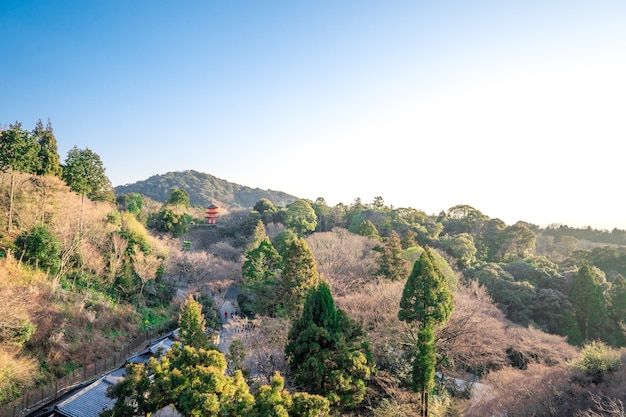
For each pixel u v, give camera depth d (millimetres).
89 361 26031
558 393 18328
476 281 39750
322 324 18938
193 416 11266
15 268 27359
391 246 41219
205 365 13750
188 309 21094
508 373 22984
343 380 17125
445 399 21828
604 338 37062
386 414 18969
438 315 21391
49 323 25391
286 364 21984
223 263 52500
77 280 34062
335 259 43312
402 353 25750
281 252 50062
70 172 48406
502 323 31000
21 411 19188
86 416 17391
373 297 29484
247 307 42156
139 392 12633
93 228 38812
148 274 40094
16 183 33844
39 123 47969
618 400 15531
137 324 34750
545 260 52500
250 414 11148
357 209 85375
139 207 72875
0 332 21062
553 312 38969
